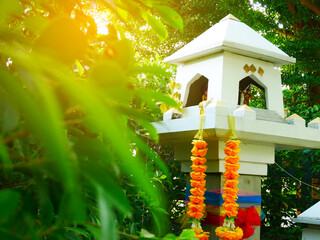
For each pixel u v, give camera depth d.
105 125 0.26
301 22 9.56
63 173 0.24
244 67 2.43
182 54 2.57
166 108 2.49
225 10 9.29
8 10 0.27
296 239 4.26
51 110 0.24
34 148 0.57
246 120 2.20
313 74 9.34
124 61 0.41
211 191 2.48
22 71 0.27
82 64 0.56
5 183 0.56
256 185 2.58
